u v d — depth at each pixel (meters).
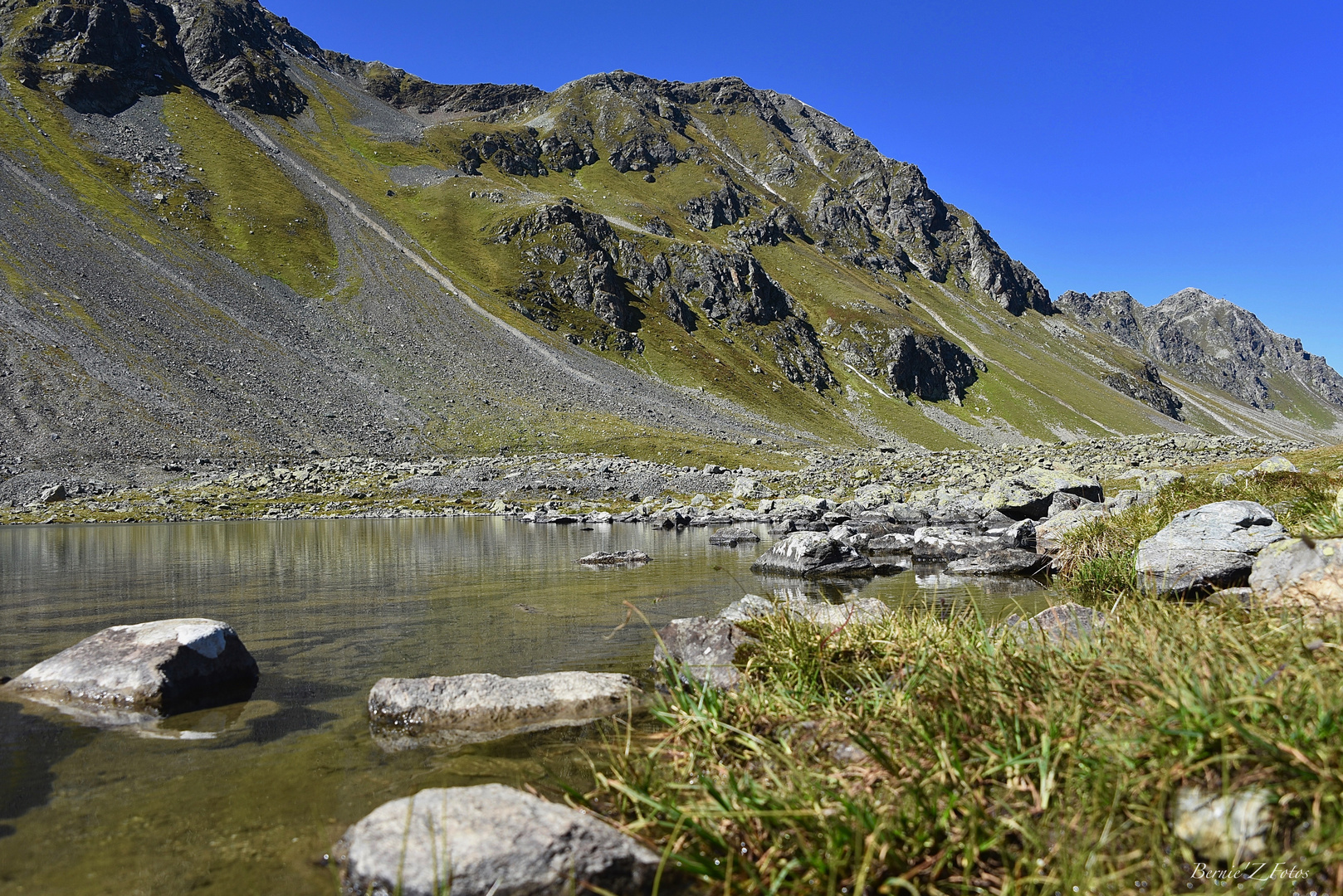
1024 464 58.56
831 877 3.33
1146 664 4.59
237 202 131.00
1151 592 7.00
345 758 5.56
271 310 96.69
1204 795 3.43
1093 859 3.13
